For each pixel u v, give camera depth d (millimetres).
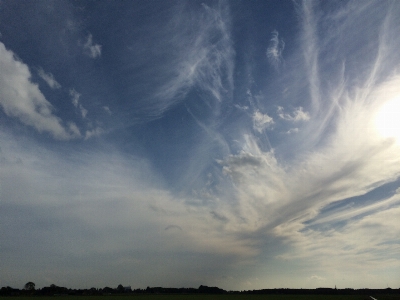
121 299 108062
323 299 96750
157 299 104812
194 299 103938
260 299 101688
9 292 164125
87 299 111875
